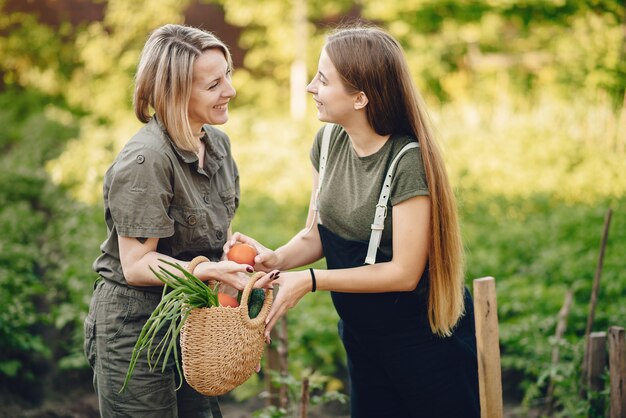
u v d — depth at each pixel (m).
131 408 2.67
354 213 2.75
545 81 14.81
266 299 2.58
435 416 2.85
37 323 6.27
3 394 5.03
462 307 2.85
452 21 13.85
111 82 17.17
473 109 14.66
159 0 16.72
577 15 13.32
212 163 2.76
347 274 2.67
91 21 19.36
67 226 7.85
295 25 15.99
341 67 2.59
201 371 2.36
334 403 5.07
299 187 9.82
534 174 9.95
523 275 6.57
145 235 2.53
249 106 17.58
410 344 2.80
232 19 16.12
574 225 7.62
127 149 2.56
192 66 2.53
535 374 4.79
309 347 5.29
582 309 5.35
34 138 13.26
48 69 18.53
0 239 7.35
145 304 2.67
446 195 2.65
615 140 12.34
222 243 2.82
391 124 2.65
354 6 17.38
